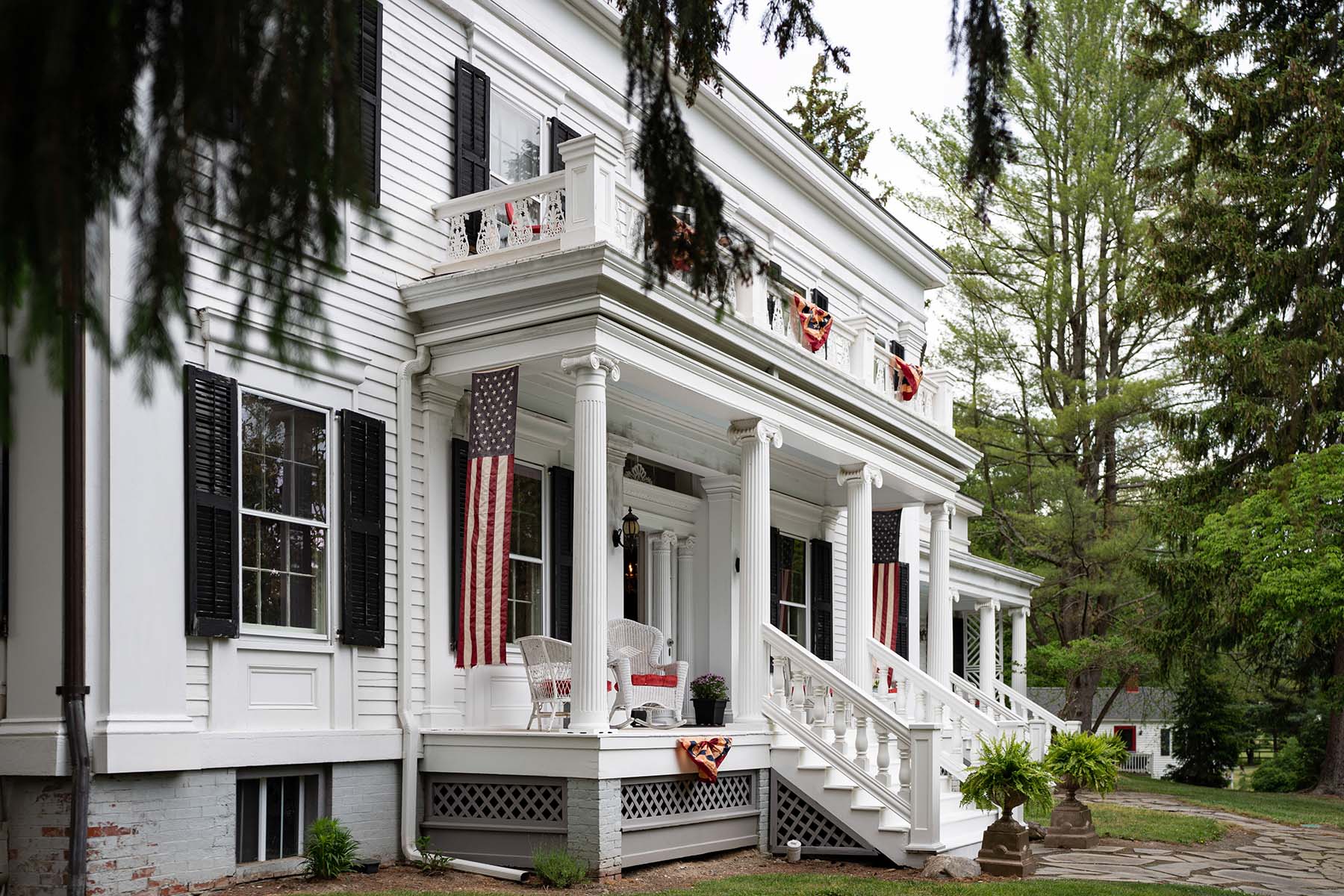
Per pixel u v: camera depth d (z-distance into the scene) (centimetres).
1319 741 3138
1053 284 3341
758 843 1332
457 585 1249
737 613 1702
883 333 2358
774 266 584
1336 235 2075
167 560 963
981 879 1167
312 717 1098
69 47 348
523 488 1386
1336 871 1389
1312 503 1931
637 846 1146
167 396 973
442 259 1312
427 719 1197
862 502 1653
